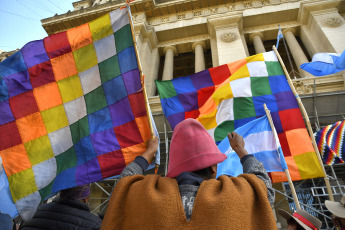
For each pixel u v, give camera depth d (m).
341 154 4.85
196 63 15.51
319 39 13.37
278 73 5.60
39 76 3.91
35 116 3.72
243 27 16.70
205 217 0.93
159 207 0.99
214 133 5.17
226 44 13.74
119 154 3.48
